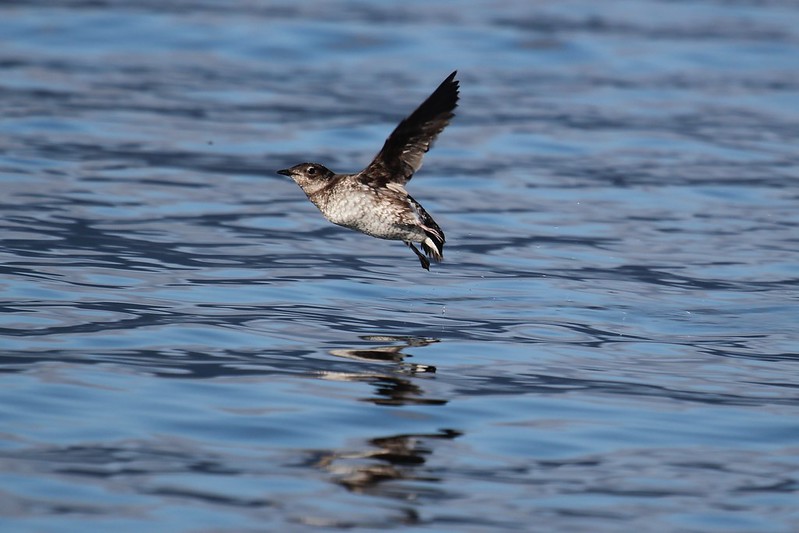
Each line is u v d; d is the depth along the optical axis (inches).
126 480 346.0
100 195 715.4
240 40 1146.0
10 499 330.3
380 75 1066.1
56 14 1190.3
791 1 1392.7
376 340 490.6
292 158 824.9
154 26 1170.0
